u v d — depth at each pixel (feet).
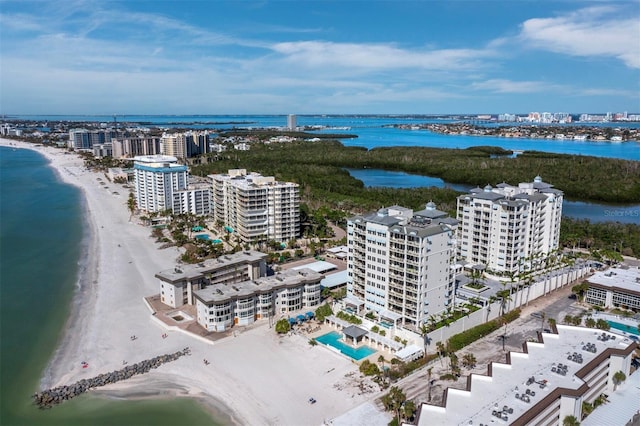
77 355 565.53
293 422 439.63
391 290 614.34
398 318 604.08
